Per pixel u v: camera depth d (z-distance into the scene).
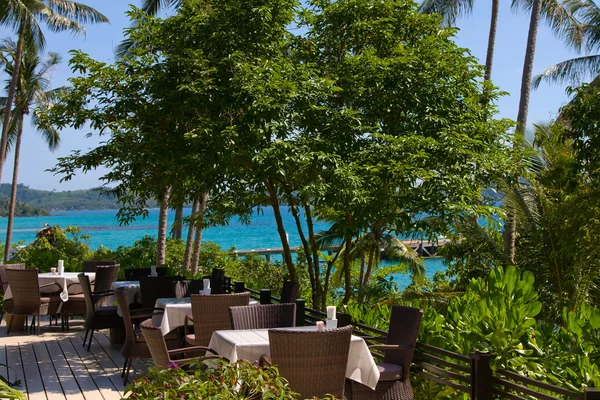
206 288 7.13
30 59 25.58
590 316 4.98
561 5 19.00
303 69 8.16
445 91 9.02
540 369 4.39
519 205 11.73
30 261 12.58
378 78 8.64
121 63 8.22
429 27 9.68
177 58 7.71
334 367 4.24
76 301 9.61
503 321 4.67
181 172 7.82
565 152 11.76
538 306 4.82
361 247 16.23
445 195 8.62
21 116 25.86
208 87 7.43
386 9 9.35
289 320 5.85
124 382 6.52
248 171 8.52
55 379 6.65
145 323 6.60
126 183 8.74
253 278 17.73
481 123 9.23
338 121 8.22
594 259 10.51
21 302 9.03
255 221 86.00
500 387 4.53
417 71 8.82
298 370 4.14
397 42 9.43
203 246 18.69
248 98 7.39
